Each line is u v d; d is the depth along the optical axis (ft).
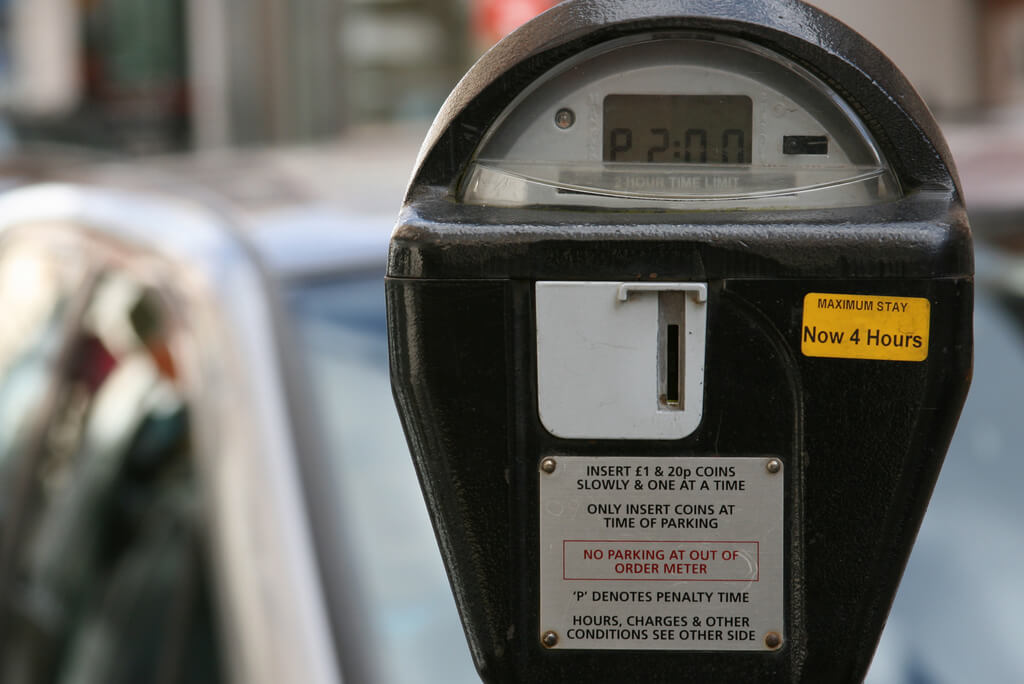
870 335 4.13
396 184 10.08
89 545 8.55
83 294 9.55
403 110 28.40
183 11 31.91
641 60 4.29
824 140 4.31
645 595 4.26
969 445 8.07
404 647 6.63
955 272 4.10
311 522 6.89
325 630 6.51
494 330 4.19
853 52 4.22
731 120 4.31
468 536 4.30
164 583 7.56
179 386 7.99
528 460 4.24
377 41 28.27
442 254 4.15
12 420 9.97
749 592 4.25
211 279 8.04
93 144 28.09
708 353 4.16
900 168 4.24
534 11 22.58
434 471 4.29
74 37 35.12
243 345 7.61
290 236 8.55
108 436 8.63
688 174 4.32
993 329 8.73
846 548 4.23
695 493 4.21
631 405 4.19
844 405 4.17
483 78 4.25
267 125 22.50
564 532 4.25
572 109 4.32
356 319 8.04
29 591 9.02
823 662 4.29
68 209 10.35
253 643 6.59
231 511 7.10
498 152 4.33
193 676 7.02
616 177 4.32
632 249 4.12
